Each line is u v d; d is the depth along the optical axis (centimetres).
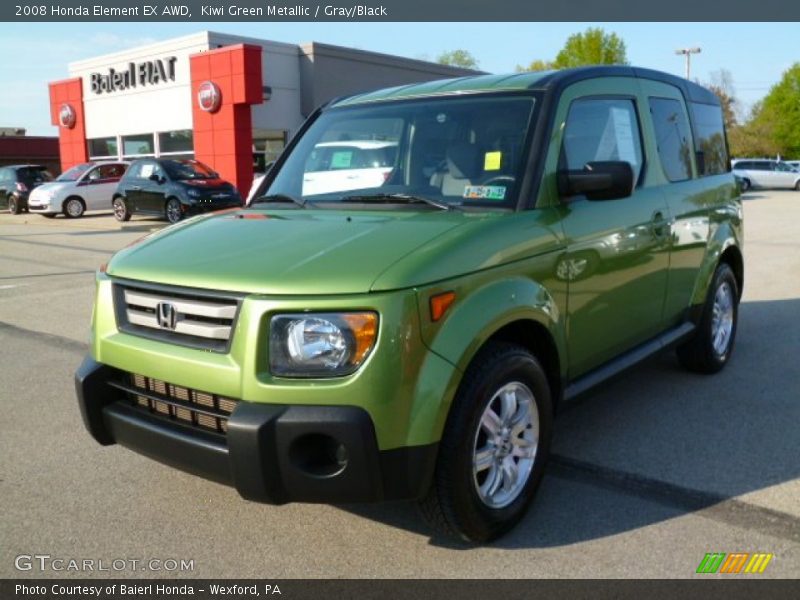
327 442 287
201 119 2519
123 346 322
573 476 394
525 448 343
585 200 386
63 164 3222
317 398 277
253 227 352
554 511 356
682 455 420
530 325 345
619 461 412
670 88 507
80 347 674
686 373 574
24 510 363
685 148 514
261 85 2394
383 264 289
